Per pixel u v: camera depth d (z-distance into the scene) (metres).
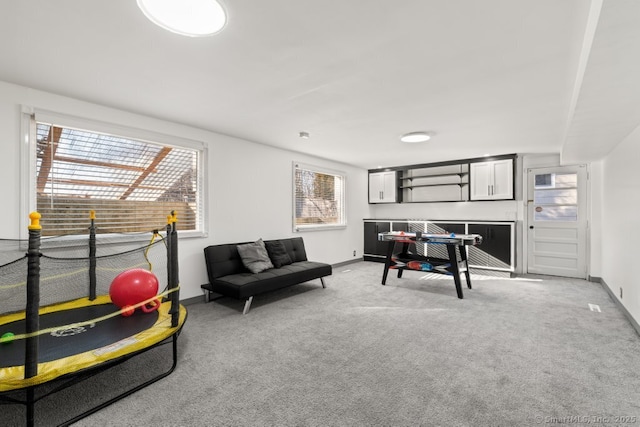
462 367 2.18
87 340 1.97
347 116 3.30
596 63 1.67
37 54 2.04
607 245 4.25
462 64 2.16
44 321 2.28
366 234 7.00
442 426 1.58
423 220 6.25
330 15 1.62
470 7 1.55
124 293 2.41
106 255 2.88
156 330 2.13
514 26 1.71
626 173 3.28
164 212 3.53
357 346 2.53
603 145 3.69
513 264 5.28
